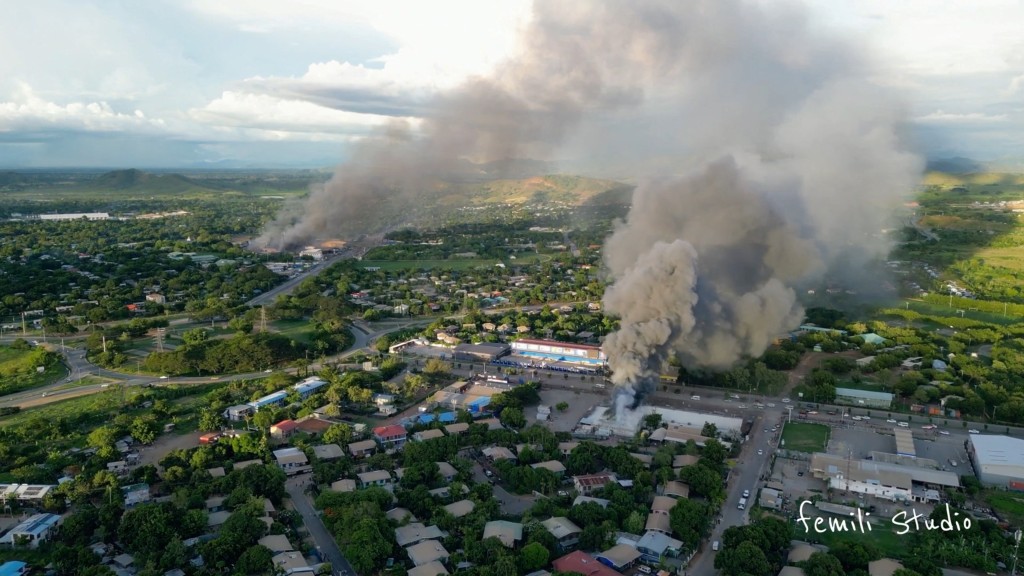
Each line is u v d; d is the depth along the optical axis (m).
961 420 142.25
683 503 96.94
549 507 101.00
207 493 104.25
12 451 119.94
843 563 86.62
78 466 115.94
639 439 129.50
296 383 162.12
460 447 126.25
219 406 144.88
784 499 107.12
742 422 138.88
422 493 101.56
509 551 88.06
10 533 91.94
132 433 128.62
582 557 87.00
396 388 157.12
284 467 115.50
